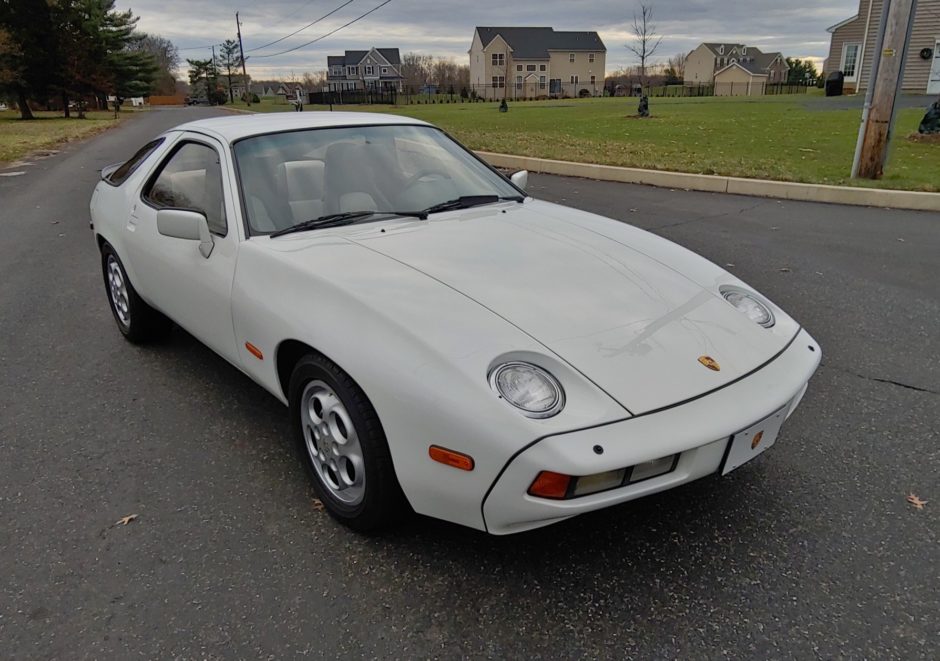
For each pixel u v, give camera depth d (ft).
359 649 6.43
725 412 6.82
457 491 6.61
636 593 7.08
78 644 6.53
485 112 111.04
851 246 20.97
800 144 45.42
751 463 9.49
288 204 9.78
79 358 13.42
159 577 7.43
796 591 7.09
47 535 8.14
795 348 8.28
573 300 7.81
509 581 7.29
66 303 16.85
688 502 8.63
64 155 56.18
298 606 6.98
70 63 141.79
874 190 27.37
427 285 7.79
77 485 9.16
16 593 7.20
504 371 6.58
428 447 6.67
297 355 8.59
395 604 6.98
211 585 7.29
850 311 15.40
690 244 21.52
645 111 79.51
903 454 9.64
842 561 7.53
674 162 37.60
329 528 8.22
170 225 9.55
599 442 6.20
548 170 39.32
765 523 8.20
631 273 8.73
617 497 6.39
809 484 8.98
